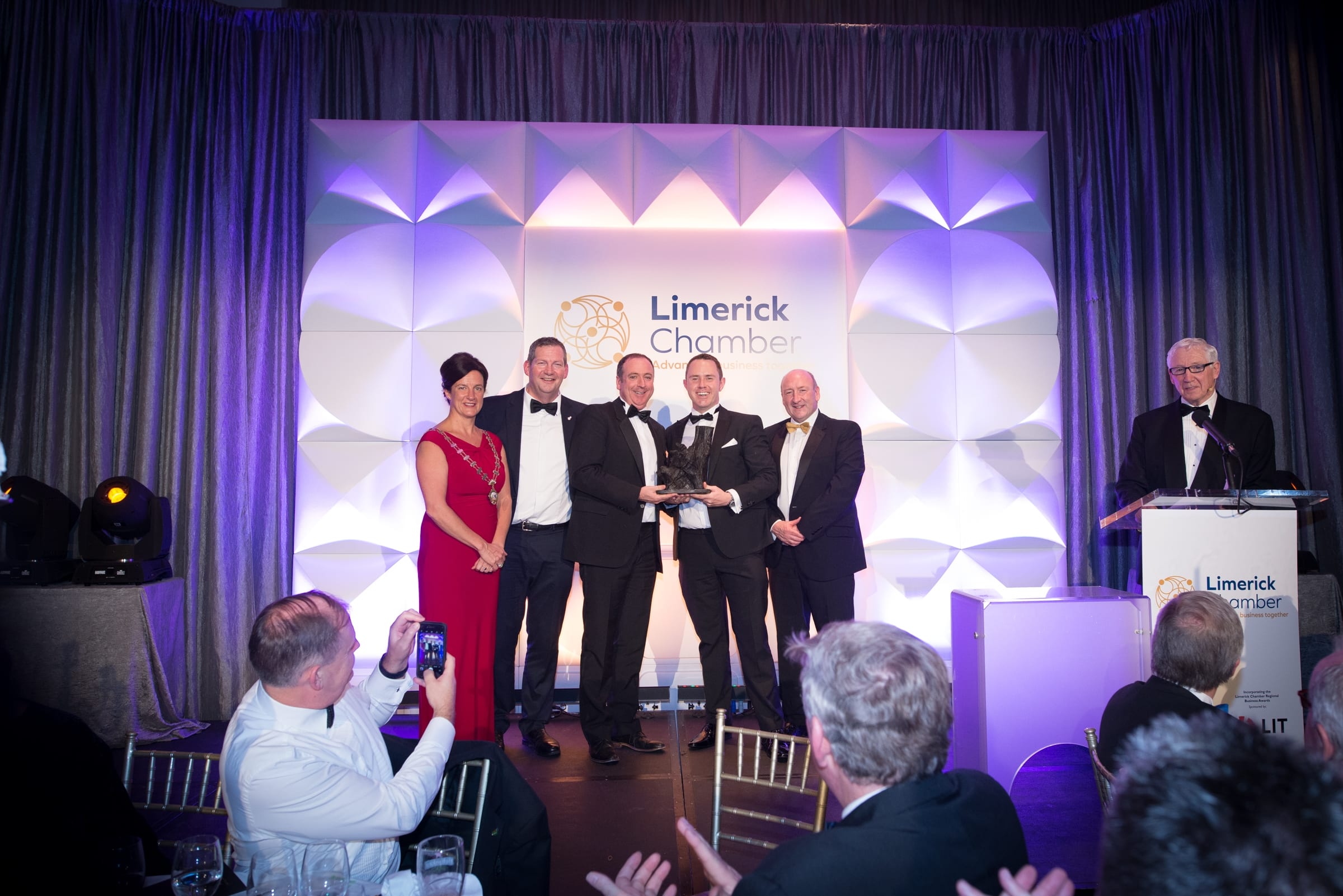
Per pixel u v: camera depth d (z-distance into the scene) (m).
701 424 3.94
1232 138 4.75
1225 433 3.78
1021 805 2.79
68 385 4.42
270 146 4.76
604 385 4.70
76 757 1.57
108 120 4.52
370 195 4.67
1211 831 0.67
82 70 4.51
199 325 4.61
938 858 1.08
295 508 4.61
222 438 4.57
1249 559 2.91
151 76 4.62
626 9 5.20
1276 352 4.58
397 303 4.63
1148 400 4.87
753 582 3.77
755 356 4.75
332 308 4.60
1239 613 2.91
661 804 3.23
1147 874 0.69
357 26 4.90
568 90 4.99
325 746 1.66
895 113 5.09
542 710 3.89
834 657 1.20
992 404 4.76
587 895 2.52
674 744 3.99
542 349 3.87
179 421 4.54
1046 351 4.80
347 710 1.77
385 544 4.54
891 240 4.80
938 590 4.68
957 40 5.10
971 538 4.70
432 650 1.91
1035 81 5.07
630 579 3.85
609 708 3.90
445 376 3.48
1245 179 4.71
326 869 1.34
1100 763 1.90
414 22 4.93
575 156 4.75
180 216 4.65
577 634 4.63
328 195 4.65
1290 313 4.57
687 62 5.04
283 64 4.82
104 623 3.90
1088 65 5.05
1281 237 4.59
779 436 4.09
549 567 3.87
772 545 3.95
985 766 2.58
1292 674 2.92
